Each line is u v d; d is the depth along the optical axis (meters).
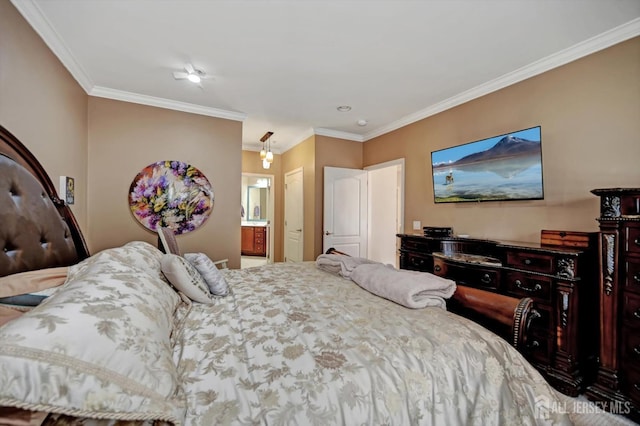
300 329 1.16
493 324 1.39
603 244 1.76
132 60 2.46
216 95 3.20
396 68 2.56
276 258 5.87
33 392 0.57
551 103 2.38
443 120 3.37
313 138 4.45
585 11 1.81
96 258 1.27
